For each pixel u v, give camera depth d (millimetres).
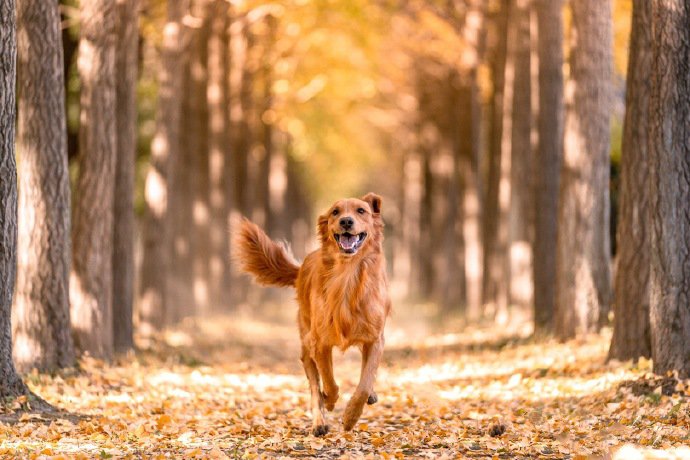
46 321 12242
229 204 28344
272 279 10320
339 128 39594
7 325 9523
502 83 24078
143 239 19797
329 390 9109
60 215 12227
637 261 11922
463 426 9477
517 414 10195
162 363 15203
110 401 10875
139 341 17469
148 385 12477
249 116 33188
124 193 15617
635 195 11906
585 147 14703
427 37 27625
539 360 14102
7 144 9102
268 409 10945
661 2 9875
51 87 11867
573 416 9641
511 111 20359
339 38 28828
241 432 9219
